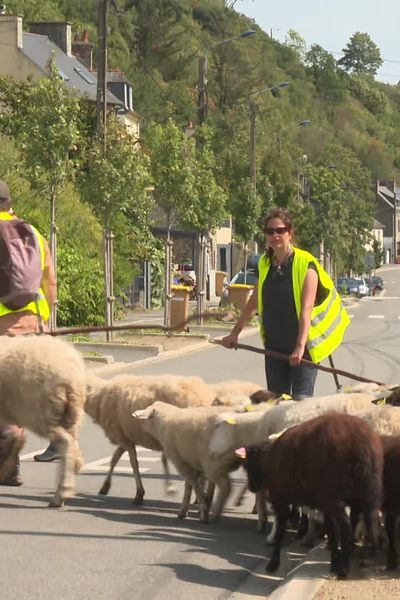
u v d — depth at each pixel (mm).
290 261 10266
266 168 74688
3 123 38812
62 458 9953
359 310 60125
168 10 104875
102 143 29469
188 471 9922
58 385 9758
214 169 45594
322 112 164875
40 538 8922
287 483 7887
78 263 37031
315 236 80375
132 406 10531
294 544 9133
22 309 10797
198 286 40562
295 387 10281
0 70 57406
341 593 7281
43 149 26609
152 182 34281
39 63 57906
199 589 7699
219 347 32125
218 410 9805
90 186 29141
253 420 9352
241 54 107062
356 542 8531
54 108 26547
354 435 7625
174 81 98625
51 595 7375
